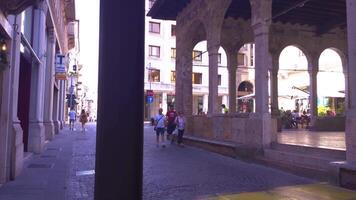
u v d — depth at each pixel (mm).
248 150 14164
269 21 14469
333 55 37156
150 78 59031
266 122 14195
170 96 60031
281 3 20031
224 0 18234
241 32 23953
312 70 25078
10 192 8391
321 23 24250
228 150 15625
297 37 24672
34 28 15984
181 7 24141
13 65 9766
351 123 9344
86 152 16797
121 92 1932
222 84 61562
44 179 10133
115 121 1911
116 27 1962
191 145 20141
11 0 9031
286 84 43531
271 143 14148
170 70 60344
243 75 56281
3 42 8859
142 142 1951
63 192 8523
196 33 23203
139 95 1959
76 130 35188
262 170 12172
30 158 14297
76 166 12750
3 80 9320
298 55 42031
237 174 11398
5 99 9352
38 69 16078
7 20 9148
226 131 17344
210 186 9555
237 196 8383
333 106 35562
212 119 19000
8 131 9625
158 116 19969
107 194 1878
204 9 20297
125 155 1902
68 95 53062
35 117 16031
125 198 1883
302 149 12484
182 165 13258
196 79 59906
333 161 10109
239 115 16109
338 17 22656
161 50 59844
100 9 1995
